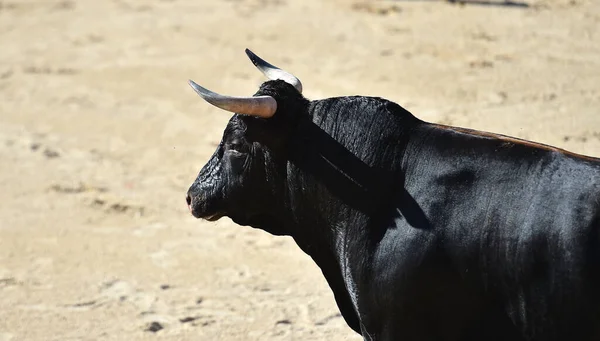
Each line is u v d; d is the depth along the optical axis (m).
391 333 15.27
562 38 43.34
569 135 32.66
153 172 36.34
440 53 43.47
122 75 47.56
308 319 24.27
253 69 45.44
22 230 31.53
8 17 60.28
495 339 14.50
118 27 55.66
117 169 36.84
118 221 32.03
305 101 16.61
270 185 16.89
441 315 14.78
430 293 14.71
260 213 17.36
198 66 46.94
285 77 17.44
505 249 14.12
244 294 26.05
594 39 42.81
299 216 16.67
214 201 17.47
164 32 53.34
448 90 38.75
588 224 13.62
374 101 16.08
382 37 46.94
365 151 15.75
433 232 14.70
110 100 44.59
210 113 42.00
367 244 15.39
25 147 39.78
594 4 47.78
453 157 15.09
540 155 14.54
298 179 16.36
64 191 34.88
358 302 15.66
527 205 14.16
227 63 46.69
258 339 23.31
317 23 50.91
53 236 30.92
